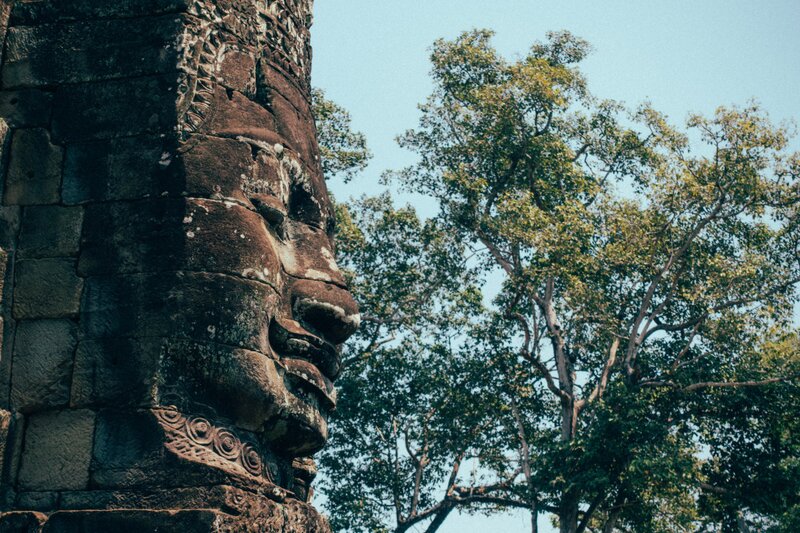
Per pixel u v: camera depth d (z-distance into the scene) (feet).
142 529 16.06
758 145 62.54
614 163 73.82
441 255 71.00
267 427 17.95
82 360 17.47
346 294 19.79
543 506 64.08
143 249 17.92
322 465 70.18
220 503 16.43
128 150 18.61
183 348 17.26
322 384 18.75
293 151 20.10
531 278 63.62
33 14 19.63
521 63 71.10
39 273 18.08
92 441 16.99
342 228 68.95
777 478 63.62
